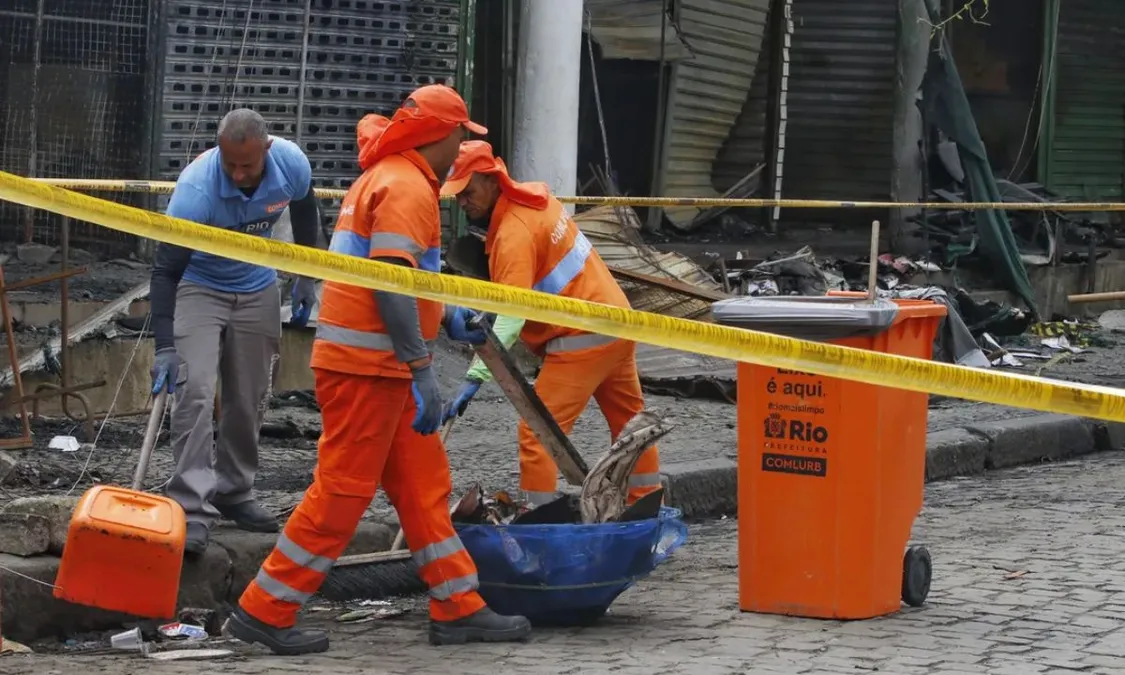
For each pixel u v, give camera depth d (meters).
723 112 54.75
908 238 50.97
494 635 17.14
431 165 16.70
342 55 40.62
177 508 16.53
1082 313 53.00
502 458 27.80
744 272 42.19
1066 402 11.34
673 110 52.72
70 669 15.79
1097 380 39.59
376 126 16.95
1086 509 25.72
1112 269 53.94
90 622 17.56
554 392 19.80
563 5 41.78
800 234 55.66
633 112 53.12
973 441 30.61
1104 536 23.27
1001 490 28.06
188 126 38.62
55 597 16.44
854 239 54.62
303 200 19.75
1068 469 31.03
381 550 20.67
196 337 18.88
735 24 54.09
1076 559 21.59
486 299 11.48
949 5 58.97
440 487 17.03
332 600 19.70
